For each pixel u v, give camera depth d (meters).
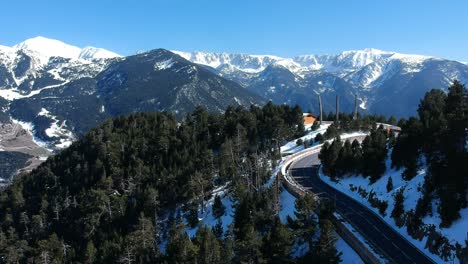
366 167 73.44
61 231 93.19
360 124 122.69
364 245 48.00
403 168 67.00
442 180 52.47
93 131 131.62
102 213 87.88
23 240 88.88
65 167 120.50
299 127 125.94
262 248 49.47
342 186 75.75
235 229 55.56
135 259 64.38
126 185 98.94
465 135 59.66
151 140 114.19
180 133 115.56
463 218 47.22
